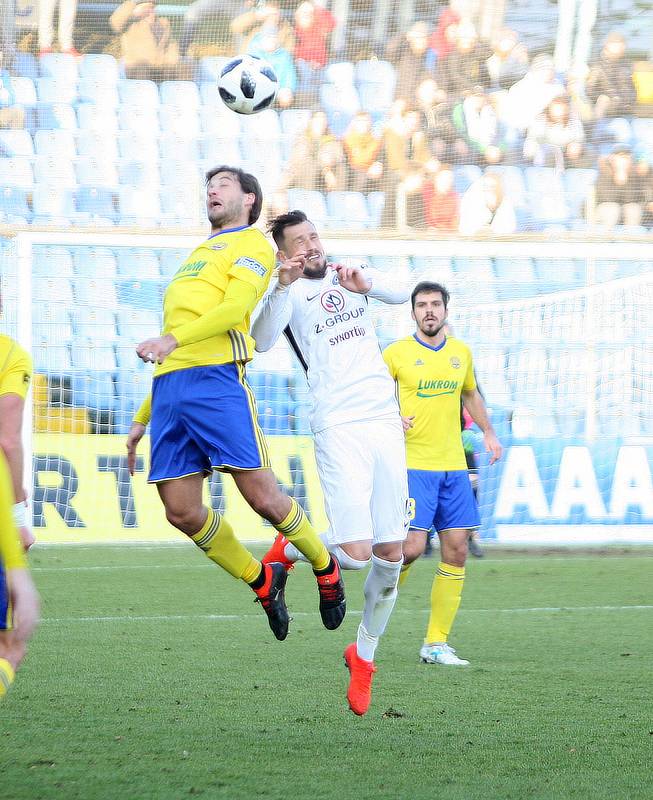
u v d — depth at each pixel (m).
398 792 12.52
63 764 13.65
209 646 23.14
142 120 54.88
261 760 13.98
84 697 17.91
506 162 55.88
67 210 52.38
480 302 49.16
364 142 55.12
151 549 43.19
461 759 14.13
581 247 47.00
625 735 15.48
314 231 17.70
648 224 55.66
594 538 45.81
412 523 22.77
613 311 47.78
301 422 46.28
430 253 46.84
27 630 8.75
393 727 15.96
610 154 56.00
